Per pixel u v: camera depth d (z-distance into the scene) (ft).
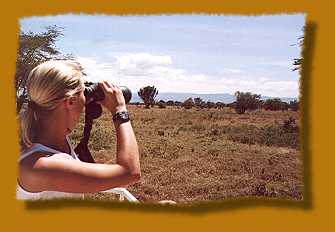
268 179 22.84
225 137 25.35
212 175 23.53
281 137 24.12
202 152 24.91
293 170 22.57
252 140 25.44
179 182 23.22
